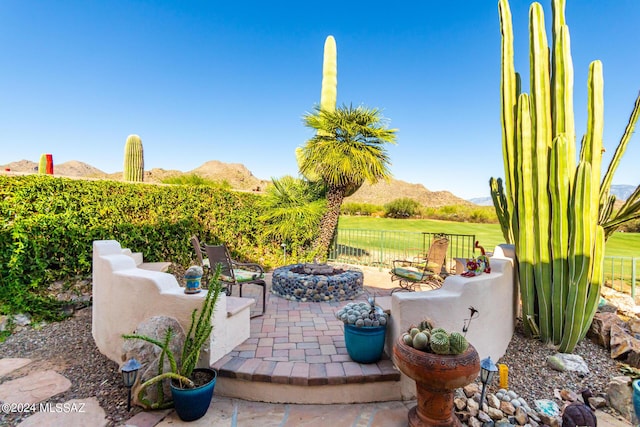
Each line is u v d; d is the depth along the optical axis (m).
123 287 3.16
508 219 4.33
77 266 4.92
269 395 2.64
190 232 6.75
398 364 2.25
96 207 5.29
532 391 2.86
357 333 2.81
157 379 2.25
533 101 3.65
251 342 3.37
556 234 3.48
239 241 7.76
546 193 3.57
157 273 3.18
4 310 4.09
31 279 4.47
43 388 2.76
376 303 3.42
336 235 9.05
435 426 2.17
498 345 3.38
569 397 2.73
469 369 2.04
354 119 7.38
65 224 4.83
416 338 2.22
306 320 4.15
